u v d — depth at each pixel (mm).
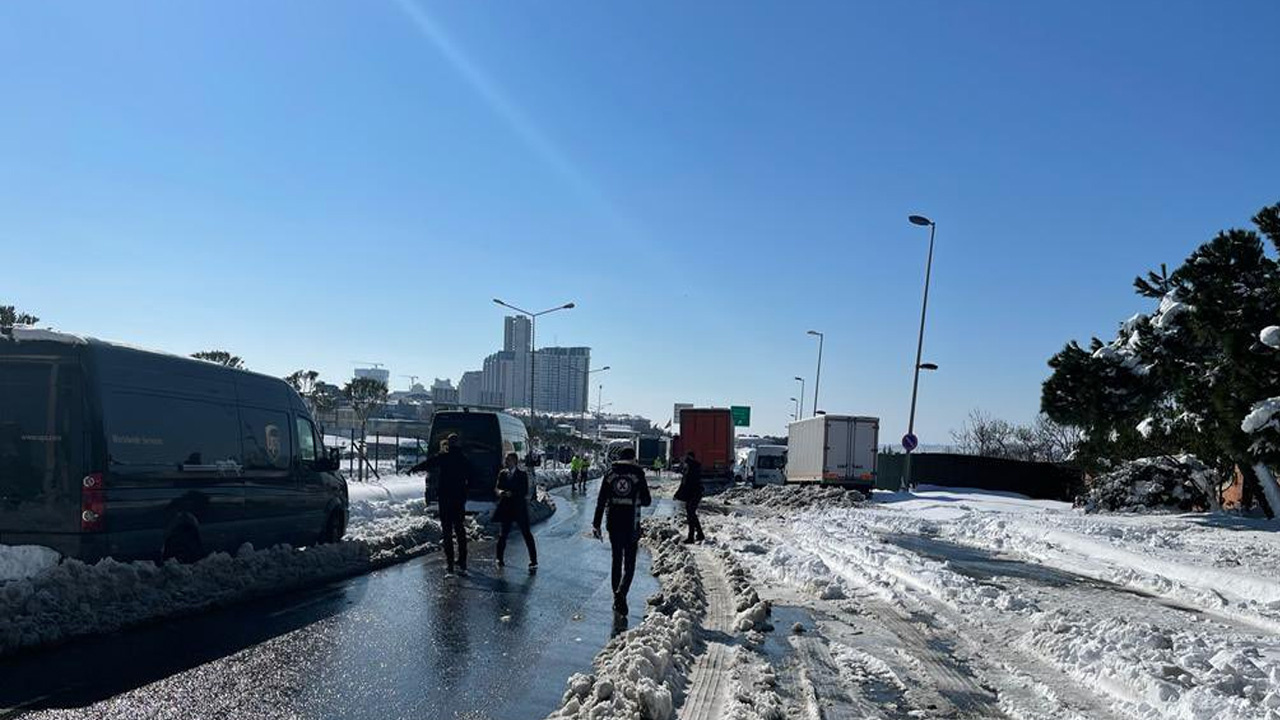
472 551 16891
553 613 10680
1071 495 37000
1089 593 12828
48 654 7730
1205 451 25609
